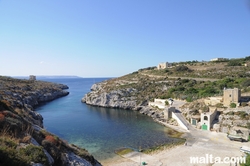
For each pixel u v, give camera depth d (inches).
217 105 2443.4
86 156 943.0
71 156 816.3
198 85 3789.4
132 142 1844.2
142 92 4128.9
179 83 4175.7
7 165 443.5
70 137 2018.9
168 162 1349.7
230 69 4574.3
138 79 5315.0
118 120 2859.3
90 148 1688.0
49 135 881.5
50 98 5295.3
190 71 5182.1
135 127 2438.5
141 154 1531.7
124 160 1419.8
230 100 2348.7
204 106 2539.4
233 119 2078.0
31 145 593.6
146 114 3312.0
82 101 4822.8
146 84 4520.2
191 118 2407.7
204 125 2201.0
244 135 1831.9
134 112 3533.5
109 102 4084.6
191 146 1670.8
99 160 1430.9
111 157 1486.2
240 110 2149.4
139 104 3745.1
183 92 3540.8
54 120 2827.3
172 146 1699.1
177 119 2556.6
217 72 4542.3
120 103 3951.8
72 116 3129.9
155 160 1397.6
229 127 2023.9
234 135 1814.7
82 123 2655.0
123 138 1977.1
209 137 1915.6
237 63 4975.4
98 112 3511.3
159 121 2743.6
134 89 4281.5
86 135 2090.3
